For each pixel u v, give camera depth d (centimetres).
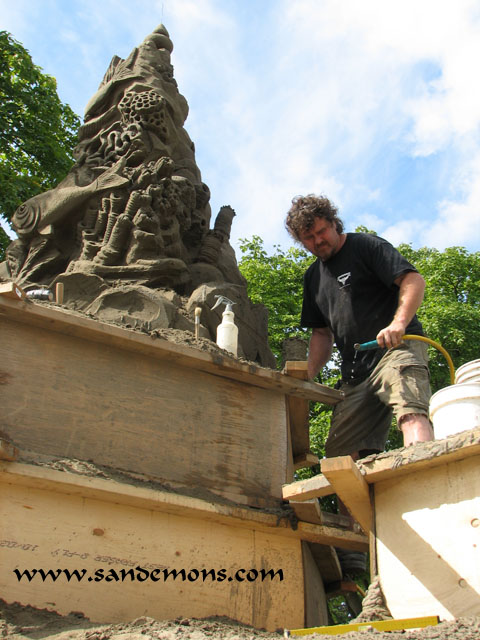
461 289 1474
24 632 292
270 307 1425
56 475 333
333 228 458
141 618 311
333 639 260
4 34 1327
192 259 695
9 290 361
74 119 1427
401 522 310
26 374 368
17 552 323
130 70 741
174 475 384
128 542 349
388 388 419
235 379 424
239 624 355
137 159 661
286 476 418
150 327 543
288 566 388
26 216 669
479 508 287
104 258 622
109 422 379
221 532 376
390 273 429
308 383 432
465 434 292
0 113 1298
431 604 289
